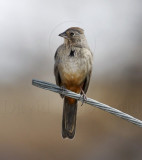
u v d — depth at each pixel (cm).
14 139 1551
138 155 1455
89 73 990
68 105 970
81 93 1006
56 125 1670
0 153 1470
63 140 1548
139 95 1889
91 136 1588
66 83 980
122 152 1473
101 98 1902
